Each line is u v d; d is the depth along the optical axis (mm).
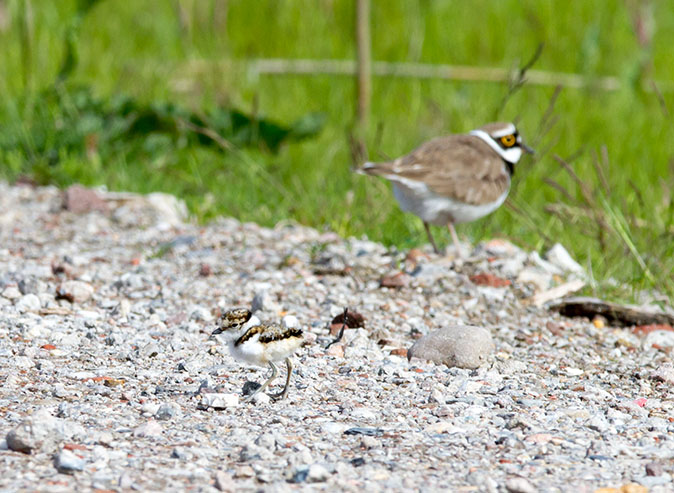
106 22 21484
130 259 11969
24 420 6434
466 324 10195
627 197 14852
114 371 8031
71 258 11688
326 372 8305
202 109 16953
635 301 11305
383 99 19094
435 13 21109
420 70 19422
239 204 14492
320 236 12922
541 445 6551
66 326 9328
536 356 9258
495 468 6133
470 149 12250
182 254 12195
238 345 7375
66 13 20766
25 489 5531
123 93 17922
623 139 17719
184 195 15055
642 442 6676
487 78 19438
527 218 13602
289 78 19844
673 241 12531
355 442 6547
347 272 11477
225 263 11852
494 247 12492
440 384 7977
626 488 5773
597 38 19453
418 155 12047
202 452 6219
